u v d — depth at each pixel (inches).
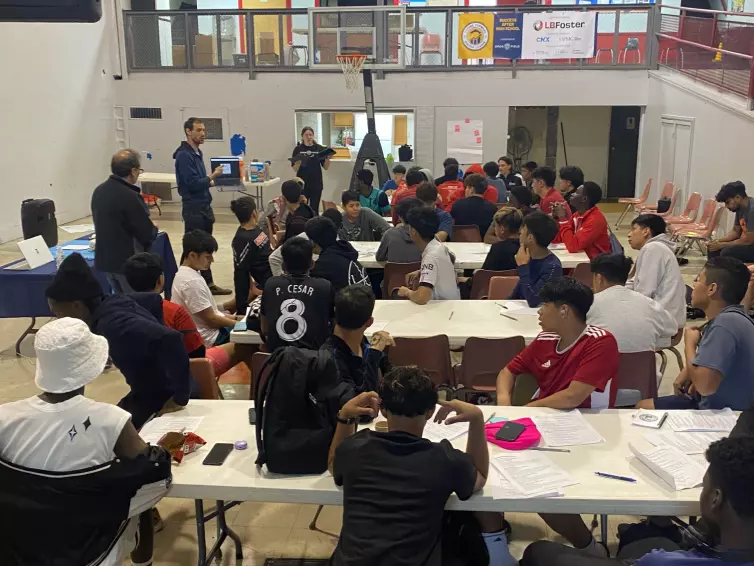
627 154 535.5
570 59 435.2
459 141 450.3
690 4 492.1
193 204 275.9
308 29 432.8
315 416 86.5
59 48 415.5
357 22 431.8
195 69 463.5
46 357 74.4
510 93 441.1
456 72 442.9
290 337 123.8
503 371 118.0
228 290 278.1
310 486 84.7
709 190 351.3
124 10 462.0
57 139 418.3
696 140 366.9
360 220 255.8
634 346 125.9
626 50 432.8
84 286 110.5
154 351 104.6
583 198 212.2
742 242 254.8
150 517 105.7
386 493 74.1
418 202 205.2
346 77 437.1
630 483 84.7
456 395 146.6
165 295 245.3
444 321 150.1
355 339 102.4
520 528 120.3
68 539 76.5
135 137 478.9
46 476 74.7
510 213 192.2
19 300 203.9
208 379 122.6
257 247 205.0
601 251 214.2
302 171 383.2
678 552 69.0
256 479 86.4
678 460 88.0
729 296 108.6
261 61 457.4
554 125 535.8
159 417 104.8
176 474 87.5
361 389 97.3
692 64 382.0
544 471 86.9
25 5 139.4
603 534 104.2
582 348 108.7
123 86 472.4
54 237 251.4
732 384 107.6
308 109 457.1
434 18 434.0
